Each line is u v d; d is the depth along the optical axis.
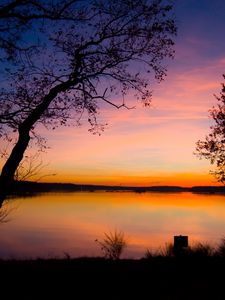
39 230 57.25
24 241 44.62
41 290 12.20
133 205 132.00
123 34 9.19
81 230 57.34
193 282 12.47
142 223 69.38
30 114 8.23
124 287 12.51
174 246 16.59
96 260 16.53
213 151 19.19
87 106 9.45
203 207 124.81
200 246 16.66
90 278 13.46
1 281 12.99
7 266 15.19
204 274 13.20
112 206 123.12
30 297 11.48
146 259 16.36
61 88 8.61
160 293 11.75
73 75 8.88
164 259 15.69
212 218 82.38
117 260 16.39
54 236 50.09
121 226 63.19
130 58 9.41
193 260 14.99
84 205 125.06
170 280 12.95
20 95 9.01
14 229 58.53
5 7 8.08
